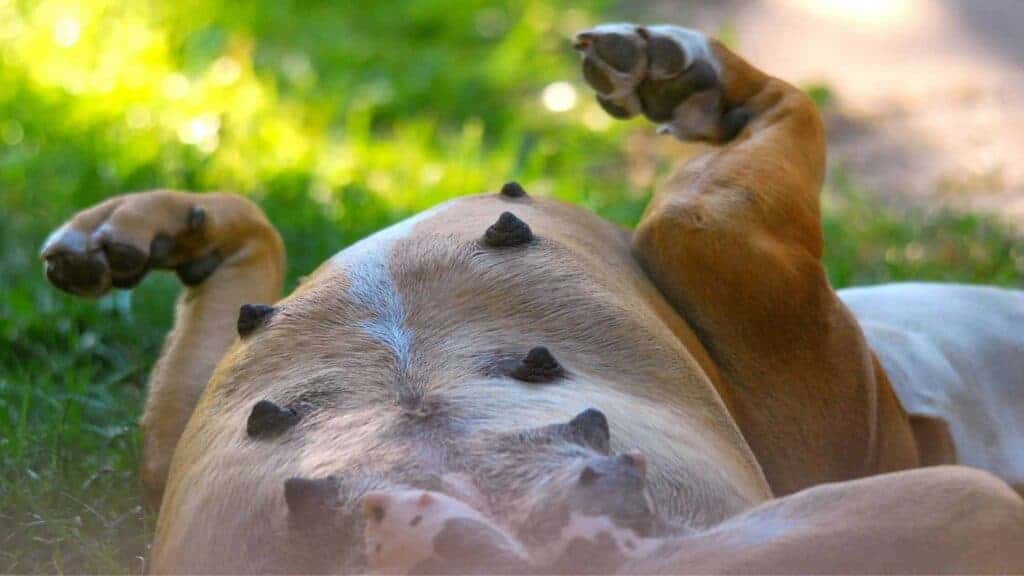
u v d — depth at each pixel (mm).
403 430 1644
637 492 1578
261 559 1619
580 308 1742
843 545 1551
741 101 1970
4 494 1937
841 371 1852
